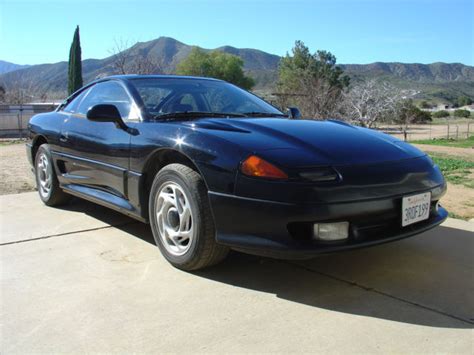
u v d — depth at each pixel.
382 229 2.82
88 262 3.30
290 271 3.12
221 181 2.76
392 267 3.20
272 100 23.33
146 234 3.96
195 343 2.23
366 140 3.16
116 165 3.61
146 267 3.20
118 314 2.53
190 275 3.06
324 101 21.66
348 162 2.76
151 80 4.00
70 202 5.05
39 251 3.54
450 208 5.05
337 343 2.22
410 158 3.07
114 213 4.67
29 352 2.17
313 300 2.69
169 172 3.07
